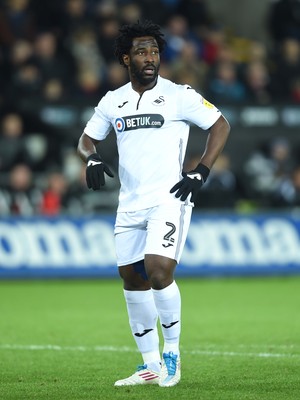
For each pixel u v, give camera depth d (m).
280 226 60.00
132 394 23.30
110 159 65.06
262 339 34.97
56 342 34.59
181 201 24.20
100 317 42.50
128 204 24.52
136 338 25.33
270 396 22.97
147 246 23.92
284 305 46.81
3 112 65.31
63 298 50.28
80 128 64.56
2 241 57.88
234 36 82.94
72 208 60.81
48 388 24.53
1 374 27.23
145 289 25.03
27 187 60.00
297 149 68.44
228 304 47.25
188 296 50.91
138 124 24.28
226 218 59.22
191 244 58.84
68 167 63.59
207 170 24.16
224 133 24.47
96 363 29.44
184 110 24.31
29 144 63.88
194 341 34.56
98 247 58.31
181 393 23.31
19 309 45.62
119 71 66.00
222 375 26.59
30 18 70.12
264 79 72.56
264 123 68.19
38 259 57.75
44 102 64.50
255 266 59.44
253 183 67.00
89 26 70.12
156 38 24.56
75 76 66.75
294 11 80.88
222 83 69.50
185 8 76.88
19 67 65.44
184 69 68.19
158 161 24.22
